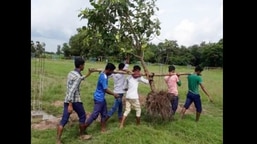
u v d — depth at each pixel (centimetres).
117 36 821
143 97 1032
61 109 888
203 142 625
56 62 3572
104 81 648
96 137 627
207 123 757
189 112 909
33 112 836
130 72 704
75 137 633
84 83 1509
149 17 866
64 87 1322
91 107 933
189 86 790
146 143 584
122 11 823
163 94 744
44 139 614
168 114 725
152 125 714
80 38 878
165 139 607
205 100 1162
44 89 1185
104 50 862
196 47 4931
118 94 723
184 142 617
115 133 620
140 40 866
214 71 3619
